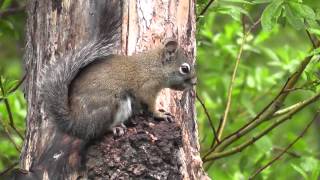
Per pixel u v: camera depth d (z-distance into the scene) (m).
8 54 20.48
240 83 16.75
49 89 10.91
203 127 16.75
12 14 15.94
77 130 10.72
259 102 16.89
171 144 10.28
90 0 10.88
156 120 10.91
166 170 10.23
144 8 11.16
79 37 10.91
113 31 11.03
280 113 14.10
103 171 10.23
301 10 11.60
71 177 10.45
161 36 11.23
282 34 21.03
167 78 11.47
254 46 17.06
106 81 11.02
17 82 13.05
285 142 18.30
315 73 13.49
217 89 16.86
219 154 13.94
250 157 15.46
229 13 13.77
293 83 13.76
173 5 11.34
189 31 11.57
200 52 17.17
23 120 15.38
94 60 11.27
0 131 14.54
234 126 15.71
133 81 11.20
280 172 15.44
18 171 10.59
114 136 10.45
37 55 11.18
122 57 11.22
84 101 10.84
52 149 10.65
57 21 10.94
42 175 10.56
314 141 20.52
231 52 16.20
